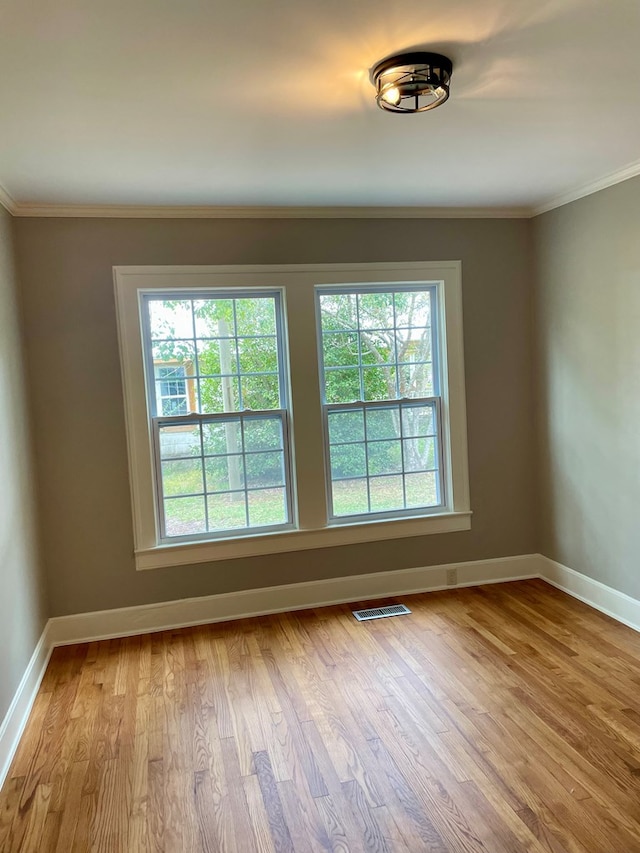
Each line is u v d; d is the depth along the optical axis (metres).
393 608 3.47
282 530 3.52
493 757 2.09
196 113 2.03
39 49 1.59
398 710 2.41
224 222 3.28
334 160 2.59
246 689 2.63
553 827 1.75
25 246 3.05
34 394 3.10
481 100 2.06
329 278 3.43
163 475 3.37
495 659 2.80
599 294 3.19
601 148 2.61
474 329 3.69
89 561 3.23
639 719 2.29
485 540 3.81
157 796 1.97
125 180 2.69
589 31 1.64
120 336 3.18
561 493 3.62
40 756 2.22
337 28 1.57
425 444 3.75
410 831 1.76
